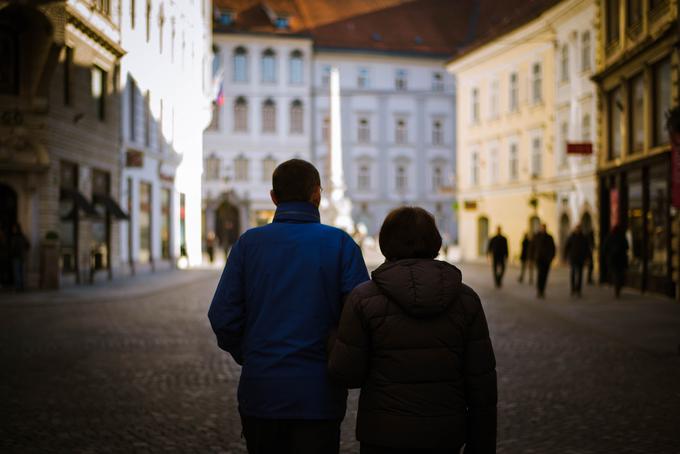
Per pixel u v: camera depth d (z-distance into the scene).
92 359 11.45
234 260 3.76
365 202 73.69
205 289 25.50
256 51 68.25
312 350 3.58
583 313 17.88
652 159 22.75
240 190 67.62
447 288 3.29
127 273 31.62
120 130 30.44
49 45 23.58
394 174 74.44
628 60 25.08
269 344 3.58
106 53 27.08
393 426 3.22
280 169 3.87
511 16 48.00
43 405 8.39
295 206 3.82
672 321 16.22
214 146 67.19
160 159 30.84
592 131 34.62
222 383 9.66
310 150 69.38
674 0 21.09
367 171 73.94
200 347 12.66
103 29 25.98
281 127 68.69
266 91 68.50
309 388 3.52
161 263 35.78
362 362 3.34
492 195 47.53
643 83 24.44
